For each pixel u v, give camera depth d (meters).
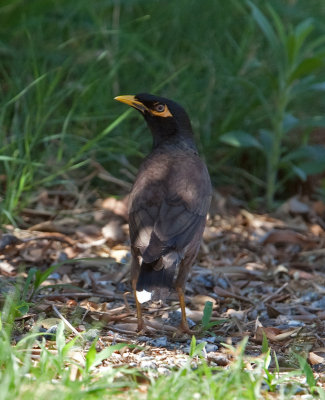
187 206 8.58
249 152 14.02
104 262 10.45
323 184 13.54
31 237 10.98
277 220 12.78
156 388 5.98
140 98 9.70
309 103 14.98
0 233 11.01
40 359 6.69
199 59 14.28
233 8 15.19
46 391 5.78
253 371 6.97
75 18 14.88
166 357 7.64
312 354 7.88
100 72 13.13
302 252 11.73
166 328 8.67
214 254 11.41
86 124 13.11
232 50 14.97
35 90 12.81
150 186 8.69
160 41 14.72
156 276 7.86
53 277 10.04
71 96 13.17
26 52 13.70
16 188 11.90
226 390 6.06
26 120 11.95
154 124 9.70
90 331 7.95
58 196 12.40
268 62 14.62
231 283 10.37
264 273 10.75
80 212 12.07
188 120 9.80
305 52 13.20
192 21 14.89
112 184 13.07
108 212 12.09
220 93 14.05
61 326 7.00
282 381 6.82
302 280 10.62
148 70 13.88
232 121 13.57
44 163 12.45
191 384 6.17
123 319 8.68
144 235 8.24
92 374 6.69
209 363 7.50
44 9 14.28
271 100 14.12
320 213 13.24
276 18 12.87
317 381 7.13
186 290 10.02
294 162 14.09
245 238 12.02
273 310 9.29
